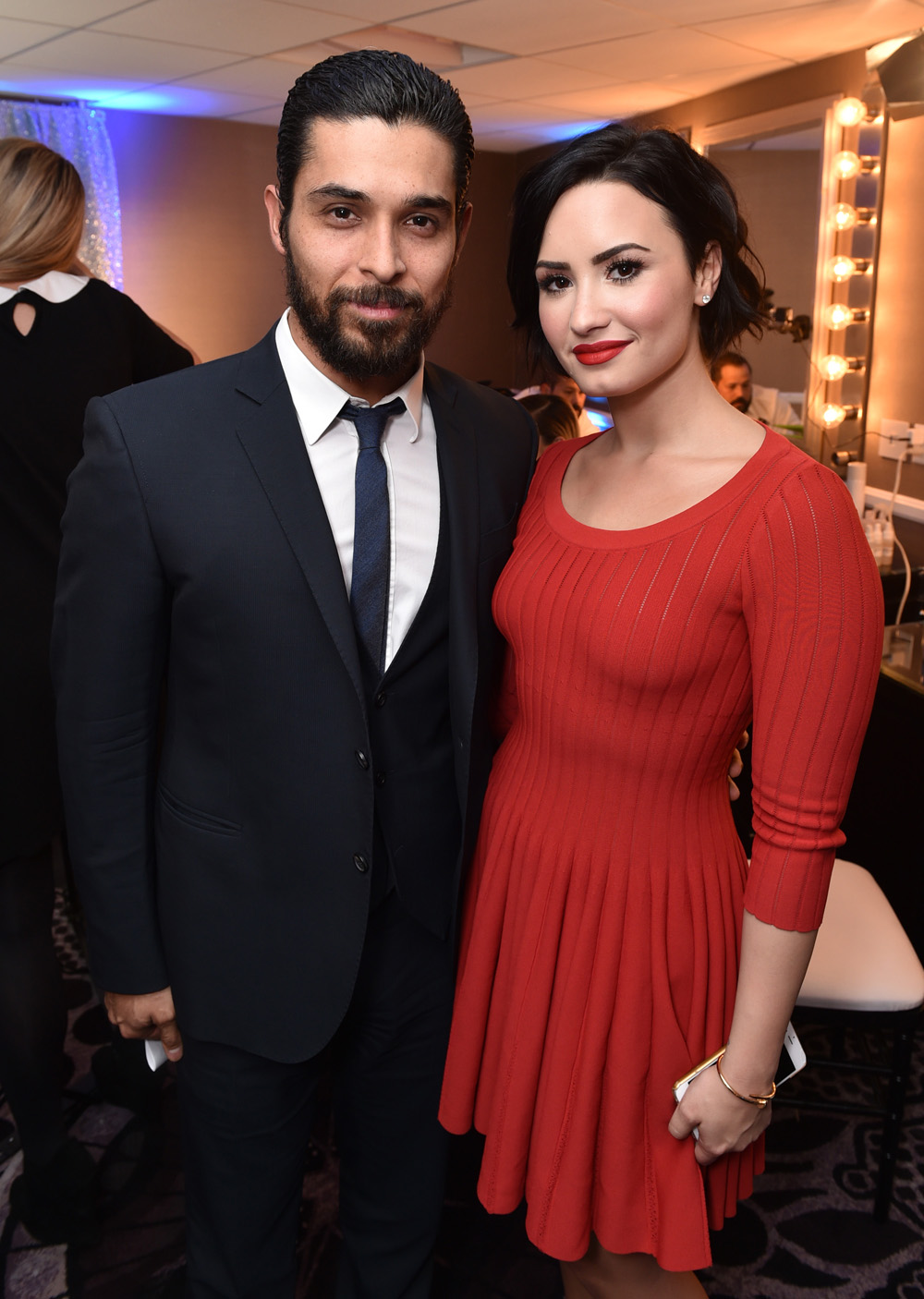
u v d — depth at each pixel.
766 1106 1.06
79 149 5.21
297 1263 1.43
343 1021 1.26
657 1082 1.08
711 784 1.11
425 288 1.02
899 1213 1.69
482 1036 1.22
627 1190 1.09
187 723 1.15
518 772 1.19
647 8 3.13
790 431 4.05
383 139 0.94
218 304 5.96
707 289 1.04
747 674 1.03
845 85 3.69
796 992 1.01
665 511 1.04
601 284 1.00
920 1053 2.07
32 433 1.54
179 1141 1.82
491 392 1.36
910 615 2.85
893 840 2.09
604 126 1.01
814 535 0.94
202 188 5.74
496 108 4.82
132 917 1.18
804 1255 1.60
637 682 1.02
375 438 1.10
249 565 1.05
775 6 3.10
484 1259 1.61
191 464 1.04
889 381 3.73
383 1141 1.38
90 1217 1.62
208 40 3.69
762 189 4.04
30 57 4.06
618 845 1.09
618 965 1.08
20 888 1.59
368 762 1.10
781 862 0.97
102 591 1.06
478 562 1.19
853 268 3.75
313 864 1.13
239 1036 1.18
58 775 1.60
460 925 1.30
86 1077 1.97
